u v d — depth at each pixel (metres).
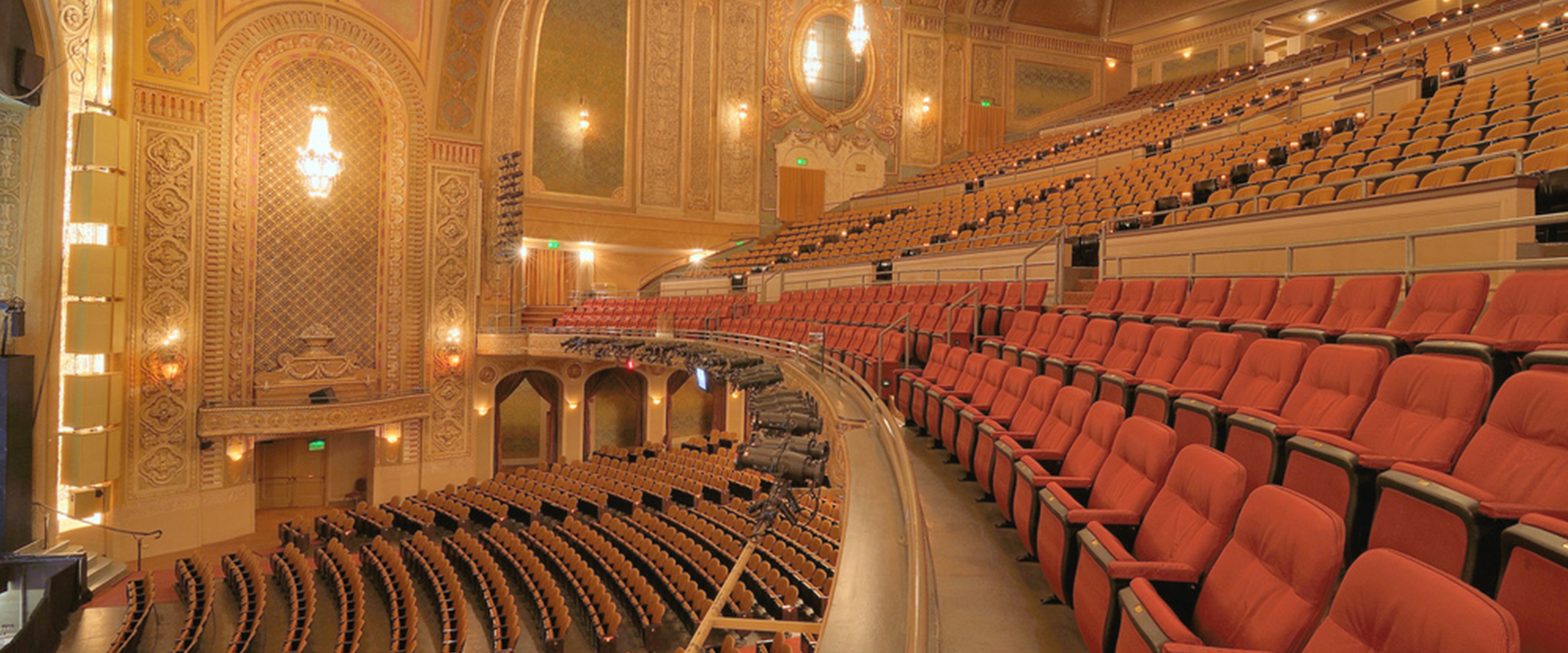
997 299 8.56
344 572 11.06
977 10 22.42
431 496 14.48
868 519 3.69
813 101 20.81
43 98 10.77
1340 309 4.27
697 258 19.47
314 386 14.09
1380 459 2.17
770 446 5.32
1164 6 21.66
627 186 18.72
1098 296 7.12
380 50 14.61
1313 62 16.50
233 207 13.12
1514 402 2.04
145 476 12.09
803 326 11.10
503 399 17.11
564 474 15.32
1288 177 7.96
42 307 10.73
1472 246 5.11
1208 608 2.01
